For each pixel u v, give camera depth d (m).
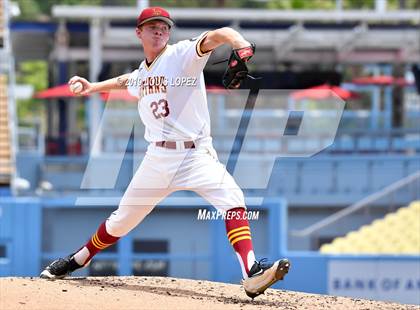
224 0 126.31
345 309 22.02
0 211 47.66
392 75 92.62
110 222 23.25
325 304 22.81
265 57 84.50
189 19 75.50
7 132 69.94
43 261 47.91
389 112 90.00
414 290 46.75
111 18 73.88
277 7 133.12
